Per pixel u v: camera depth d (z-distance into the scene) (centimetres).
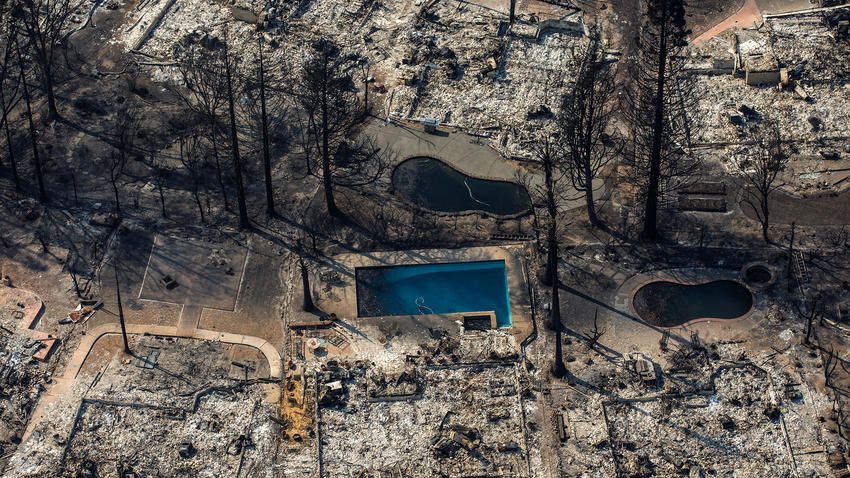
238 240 17888
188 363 16225
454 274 17488
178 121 19838
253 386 15950
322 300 17038
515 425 15450
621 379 15900
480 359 16225
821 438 15162
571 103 18788
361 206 18388
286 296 17100
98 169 19012
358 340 16525
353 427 15462
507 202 18500
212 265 17525
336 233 18000
